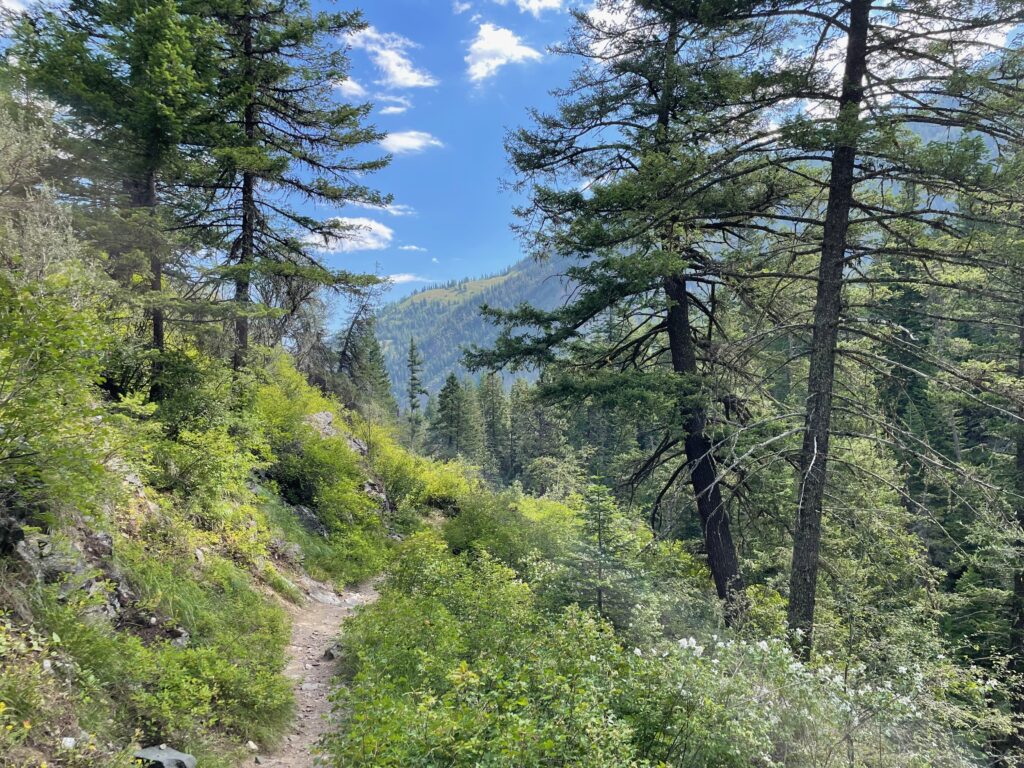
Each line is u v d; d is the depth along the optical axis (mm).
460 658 6922
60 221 6805
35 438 4586
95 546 6371
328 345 30391
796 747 5332
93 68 10367
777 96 8953
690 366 12062
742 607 9836
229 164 13422
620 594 9422
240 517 11297
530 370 12461
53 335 4387
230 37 14414
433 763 3967
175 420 10461
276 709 6477
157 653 5711
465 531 15945
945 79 8195
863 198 10773
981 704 7535
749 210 10281
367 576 15359
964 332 18766
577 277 10695
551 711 4840
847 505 10289
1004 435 14664
